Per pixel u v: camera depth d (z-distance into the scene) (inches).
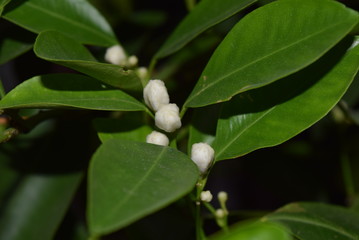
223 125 17.3
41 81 16.8
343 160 21.9
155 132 16.8
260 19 16.5
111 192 14.1
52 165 20.2
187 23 19.0
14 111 17.3
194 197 16.9
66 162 20.2
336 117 21.4
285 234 14.5
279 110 17.0
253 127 17.1
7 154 20.3
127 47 23.5
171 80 23.1
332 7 15.9
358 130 22.5
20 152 20.4
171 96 22.7
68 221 21.5
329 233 17.7
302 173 23.5
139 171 15.0
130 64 19.7
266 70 16.1
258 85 16.0
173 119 16.7
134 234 21.4
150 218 21.7
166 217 21.8
